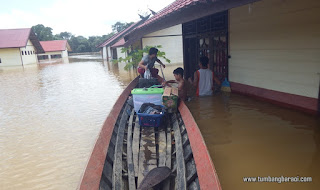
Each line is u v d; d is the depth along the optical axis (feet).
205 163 9.28
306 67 17.38
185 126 14.29
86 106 28.78
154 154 12.87
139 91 18.76
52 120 24.06
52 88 42.91
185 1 17.97
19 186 13.07
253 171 11.60
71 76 58.80
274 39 19.71
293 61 18.31
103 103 29.86
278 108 19.60
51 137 19.61
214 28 27.96
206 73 24.08
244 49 23.45
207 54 30.66
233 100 22.71
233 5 12.12
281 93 20.01
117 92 36.29
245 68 23.75
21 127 22.41
